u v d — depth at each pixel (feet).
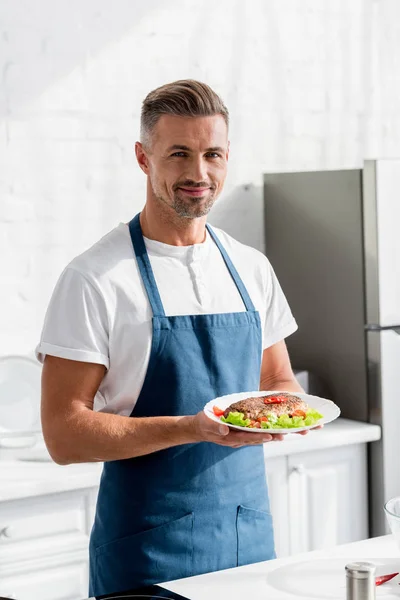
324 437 11.28
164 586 5.94
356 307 11.91
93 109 11.92
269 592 5.78
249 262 7.68
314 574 6.08
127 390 7.05
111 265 7.05
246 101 13.07
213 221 12.94
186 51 12.55
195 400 7.14
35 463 10.32
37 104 11.55
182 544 6.94
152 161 6.98
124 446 6.61
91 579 7.30
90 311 6.86
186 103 6.73
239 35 12.96
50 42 11.58
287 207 12.80
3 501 9.46
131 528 6.94
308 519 11.39
